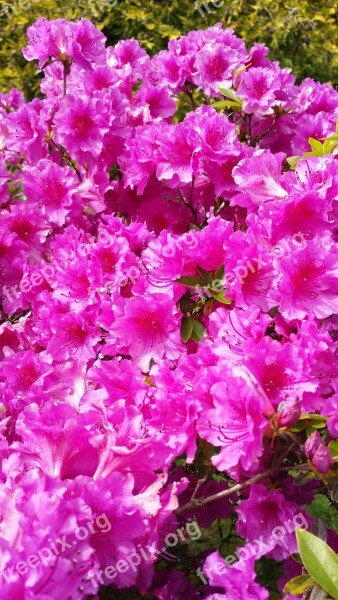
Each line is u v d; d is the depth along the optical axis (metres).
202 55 0.90
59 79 0.99
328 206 0.58
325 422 0.52
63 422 0.49
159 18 1.55
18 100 1.19
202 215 0.83
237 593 0.48
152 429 0.54
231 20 1.60
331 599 0.51
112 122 0.85
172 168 0.76
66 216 0.86
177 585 0.60
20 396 0.68
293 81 0.93
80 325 0.68
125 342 0.61
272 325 0.61
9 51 1.50
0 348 0.79
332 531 0.65
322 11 1.68
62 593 0.39
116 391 0.59
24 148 0.90
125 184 0.85
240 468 0.55
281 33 1.61
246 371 0.49
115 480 0.46
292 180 0.63
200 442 0.55
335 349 0.57
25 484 0.44
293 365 0.52
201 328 0.61
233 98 0.86
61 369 0.66
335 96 1.00
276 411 0.51
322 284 0.56
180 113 1.36
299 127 0.90
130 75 0.99
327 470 0.49
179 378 0.56
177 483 0.53
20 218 0.86
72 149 0.83
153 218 0.83
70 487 0.45
